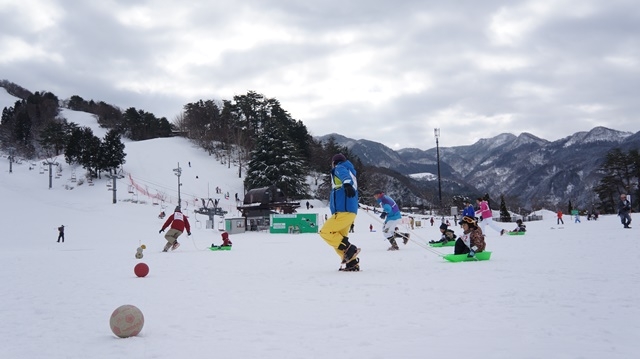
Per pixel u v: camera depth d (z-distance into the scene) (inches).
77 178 3388.3
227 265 521.3
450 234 739.4
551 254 493.4
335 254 658.8
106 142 3479.3
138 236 1752.0
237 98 4655.5
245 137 4328.3
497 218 3412.9
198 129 4709.6
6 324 236.4
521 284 296.8
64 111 6417.3
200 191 3454.7
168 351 176.4
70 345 191.0
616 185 3683.6
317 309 247.8
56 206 2536.9
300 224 2058.3
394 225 671.1
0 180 3139.8
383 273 390.0
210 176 3799.2
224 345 182.2
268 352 170.7
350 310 241.1
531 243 673.6
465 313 221.3
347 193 411.2
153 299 297.7
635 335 173.5
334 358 160.7
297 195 3312.0
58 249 1096.2
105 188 3198.8
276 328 208.7
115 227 2023.9
